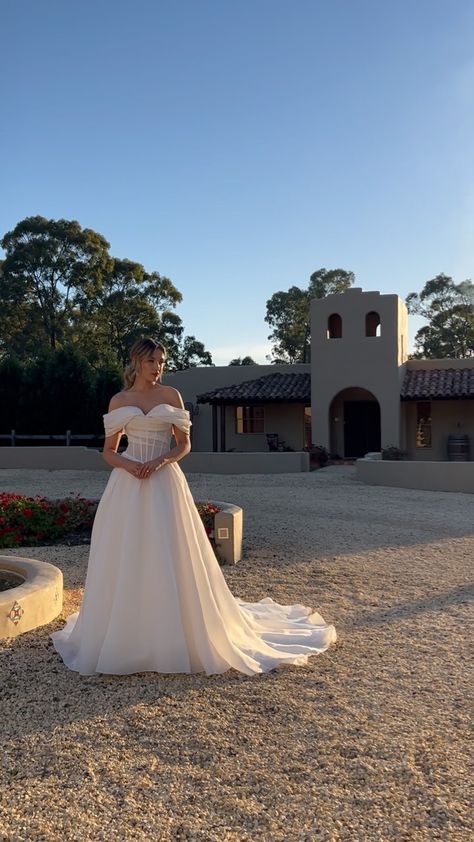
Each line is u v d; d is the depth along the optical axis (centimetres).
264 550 839
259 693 394
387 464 1570
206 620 422
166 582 412
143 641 414
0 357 4559
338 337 2409
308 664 445
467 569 748
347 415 2398
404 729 352
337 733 346
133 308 4641
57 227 4478
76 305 4600
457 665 447
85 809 279
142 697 384
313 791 293
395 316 2205
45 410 2466
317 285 5403
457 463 1489
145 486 418
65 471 1934
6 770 308
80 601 593
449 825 270
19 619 491
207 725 353
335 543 890
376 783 300
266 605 564
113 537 418
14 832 263
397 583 682
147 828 267
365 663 449
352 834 264
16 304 4469
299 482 1616
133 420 416
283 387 2416
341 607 590
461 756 324
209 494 1378
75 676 414
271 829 268
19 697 385
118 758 319
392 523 1056
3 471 1933
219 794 290
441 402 2308
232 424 2514
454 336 5097
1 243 4534
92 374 2531
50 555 785
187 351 4903
